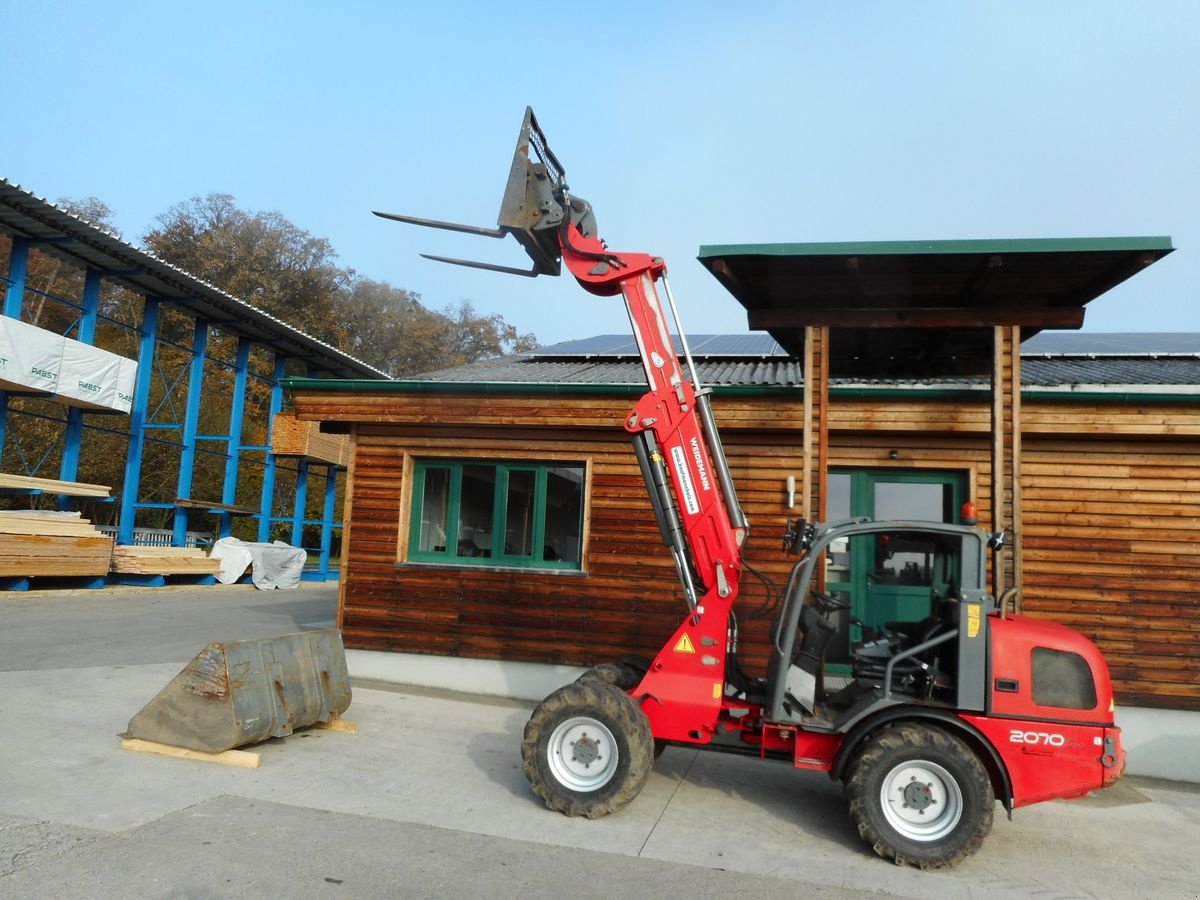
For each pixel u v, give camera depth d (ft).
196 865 13.97
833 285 23.95
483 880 14.20
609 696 17.63
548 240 21.25
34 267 110.22
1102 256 20.90
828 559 27.20
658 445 19.60
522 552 30.17
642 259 19.84
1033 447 26.45
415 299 187.32
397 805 17.70
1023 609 25.98
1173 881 16.30
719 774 21.90
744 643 27.40
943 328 24.80
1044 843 18.28
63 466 60.85
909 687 17.71
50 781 17.58
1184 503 25.66
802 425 26.32
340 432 33.40
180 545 72.13
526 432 29.96
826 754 17.57
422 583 30.14
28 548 50.75
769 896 14.38
